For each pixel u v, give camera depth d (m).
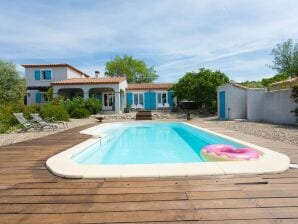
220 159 6.39
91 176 4.76
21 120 14.20
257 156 6.29
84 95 29.14
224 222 3.03
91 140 9.59
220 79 27.75
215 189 4.09
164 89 33.72
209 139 11.88
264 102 18.89
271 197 3.74
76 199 3.78
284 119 16.27
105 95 32.81
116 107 29.23
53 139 10.15
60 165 5.53
